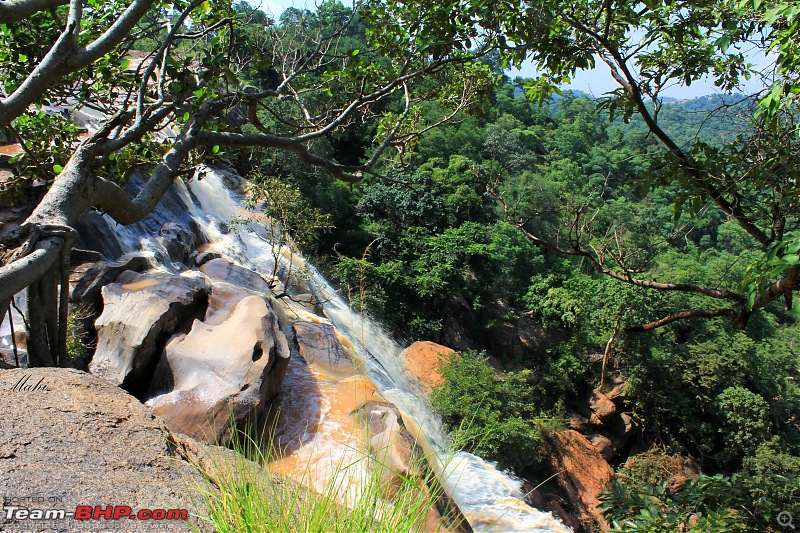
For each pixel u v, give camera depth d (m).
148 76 6.26
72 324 9.09
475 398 19.64
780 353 34.16
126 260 11.68
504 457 19.11
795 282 4.49
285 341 10.14
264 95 8.17
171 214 18.00
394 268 30.23
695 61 6.89
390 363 20.02
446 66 9.42
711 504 4.39
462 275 33.50
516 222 6.71
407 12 8.73
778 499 4.38
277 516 2.87
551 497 19.91
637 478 24.62
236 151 9.06
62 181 5.36
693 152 6.32
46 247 4.99
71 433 3.42
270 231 21.14
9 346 8.52
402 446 7.75
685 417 27.94
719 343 29.78
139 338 9.10
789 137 5.43
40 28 7.86
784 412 31.16
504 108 75.19
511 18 7.66
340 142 44.84
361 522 2.80
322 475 8.05
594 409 28.55
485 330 34.25
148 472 3.32
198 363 9.16
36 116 8.45
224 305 10.87
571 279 36.09
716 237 39.31
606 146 73.75
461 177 41.53
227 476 3.32
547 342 34.16
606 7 6.42
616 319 28.98
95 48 5.55
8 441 3.17
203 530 2.88
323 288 22.64
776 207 5.70
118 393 4.15
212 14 8.28
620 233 7.04
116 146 5.77
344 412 9.92
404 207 36.88
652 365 28.88
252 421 8.66
